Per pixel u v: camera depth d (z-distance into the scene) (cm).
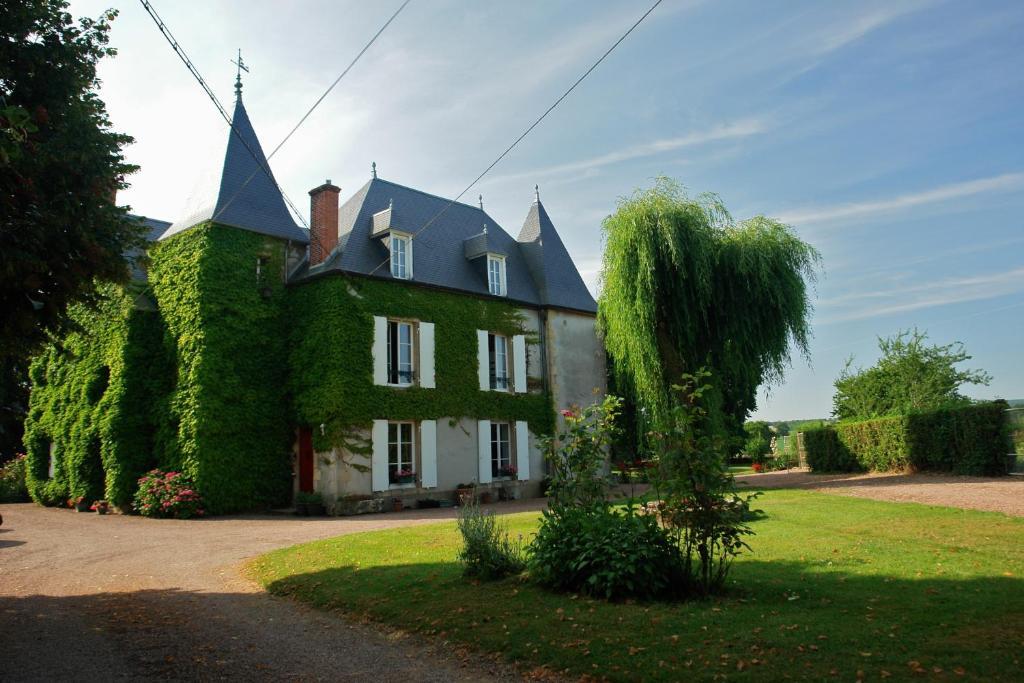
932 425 1948
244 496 1755
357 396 1789
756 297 1875
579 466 727
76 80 734
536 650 516
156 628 651
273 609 724
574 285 2567
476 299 2167
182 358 1764
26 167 639
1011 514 1046
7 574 955
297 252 1992
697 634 510
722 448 636
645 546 618
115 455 1789
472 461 2053
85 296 755
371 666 522
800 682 411
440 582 739
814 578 669
